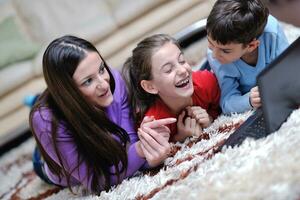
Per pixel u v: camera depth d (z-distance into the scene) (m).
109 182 1.43
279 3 2.98
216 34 1.34
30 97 2.03
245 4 1.33
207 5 2.88
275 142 1.05
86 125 1.33
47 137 1.38
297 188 0.83
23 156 2.44
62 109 1.33
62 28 3.04
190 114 1.50
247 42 1.35
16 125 2.62
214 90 1.54
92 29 2.93
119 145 1.38
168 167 1.38
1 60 2.84
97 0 3.10
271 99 1.10
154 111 1.48
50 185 1.98
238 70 1.47
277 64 1.10
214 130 1.46
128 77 1.53
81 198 1.49
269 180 0.87
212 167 1.09
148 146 1.35
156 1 2.94
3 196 2.11
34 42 3.06
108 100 1.36
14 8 3.07
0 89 2.68
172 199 1.06
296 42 1.14
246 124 1.27
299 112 1.16
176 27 2.86
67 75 1.27
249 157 1.03
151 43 1.38
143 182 1.34
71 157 1.40
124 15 2.96
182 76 1.37
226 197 0.88
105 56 2.80
